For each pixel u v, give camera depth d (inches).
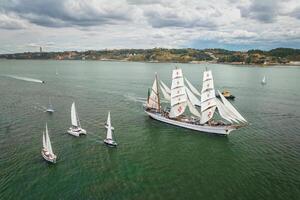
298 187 1756.9
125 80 7682.1
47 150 2167.8
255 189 1740.9
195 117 3316.9
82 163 2082.9
